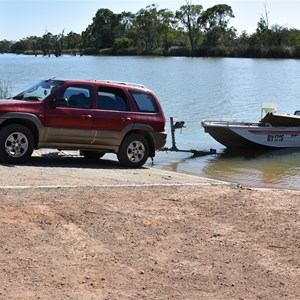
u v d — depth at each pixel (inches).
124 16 6727.4
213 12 5802.2
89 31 6919.3
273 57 5191.9
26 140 460.8
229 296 219.8
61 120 472.4
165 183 417.1
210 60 4837.6
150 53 6254.9
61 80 492.7
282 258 260.8
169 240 277.7
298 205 355.6
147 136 520.1
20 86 1749.5
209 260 255.3
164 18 6264.8
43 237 268.4
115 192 365.1
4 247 252.1
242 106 1414.9
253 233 294.7
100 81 505.0
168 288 224.4
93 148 494.3
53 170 437.1
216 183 437.4
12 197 328.2
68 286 219.5
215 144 855.1
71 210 312.3
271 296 221.3
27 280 221.6
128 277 232.4
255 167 678.5
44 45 7396.7
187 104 1432.1
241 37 5743.1
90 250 257.6
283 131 828.6
